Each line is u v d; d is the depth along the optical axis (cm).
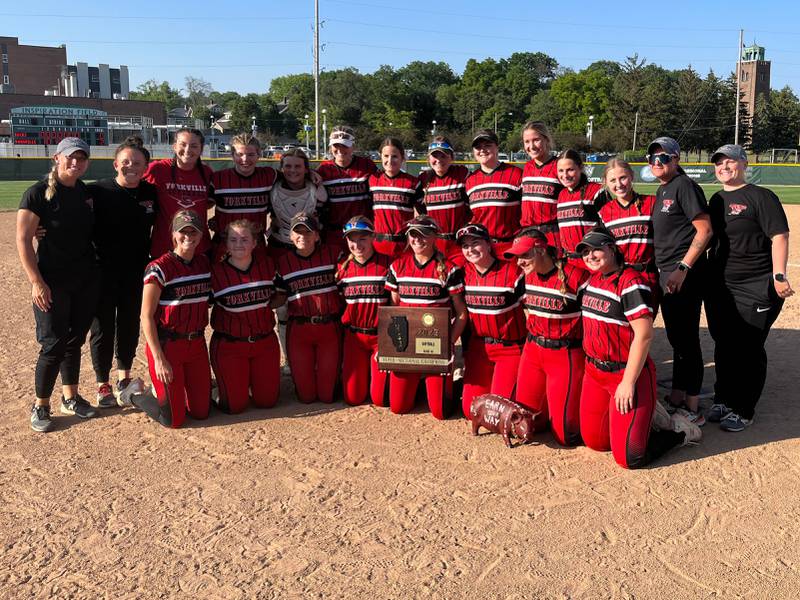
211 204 494
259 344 440
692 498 332
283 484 351
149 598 263
